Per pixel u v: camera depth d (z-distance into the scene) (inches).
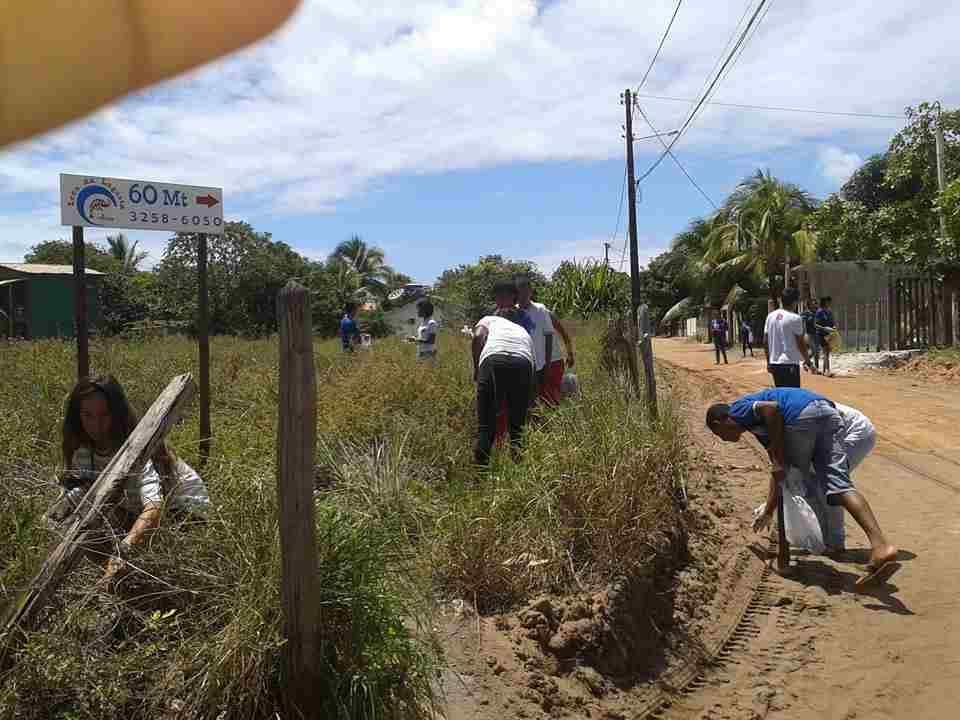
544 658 156.4
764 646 182.2
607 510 193.6
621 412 242.7
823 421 221.6
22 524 120.4
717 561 226.7
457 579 172.7
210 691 104.3
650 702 158.1
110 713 100.9
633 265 1160.2
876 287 1038.4
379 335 1557.6
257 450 178.9
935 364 731.4
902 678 164.4
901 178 922.7
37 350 433.4
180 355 454.3
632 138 1164.5
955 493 293.9
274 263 1156.5
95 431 140.5
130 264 1779.0
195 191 217.9
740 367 922.1
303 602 107.5
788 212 1366.9
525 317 297.3
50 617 108.1
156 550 120.3
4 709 96.2
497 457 227.5
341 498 154.6
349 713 107.7
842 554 233.0
